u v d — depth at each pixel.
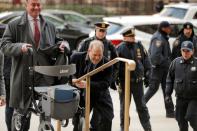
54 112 11.30
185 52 13.83
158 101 21.78
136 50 15.73
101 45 12.91
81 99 13.04
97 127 13.12
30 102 11.93
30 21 12.12
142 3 55.78
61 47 11.87
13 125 12.64
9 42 11.93
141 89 15.82
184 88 13.87
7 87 13.79
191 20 29.89
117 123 17.86
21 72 11.91
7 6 53.69
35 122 17.42
